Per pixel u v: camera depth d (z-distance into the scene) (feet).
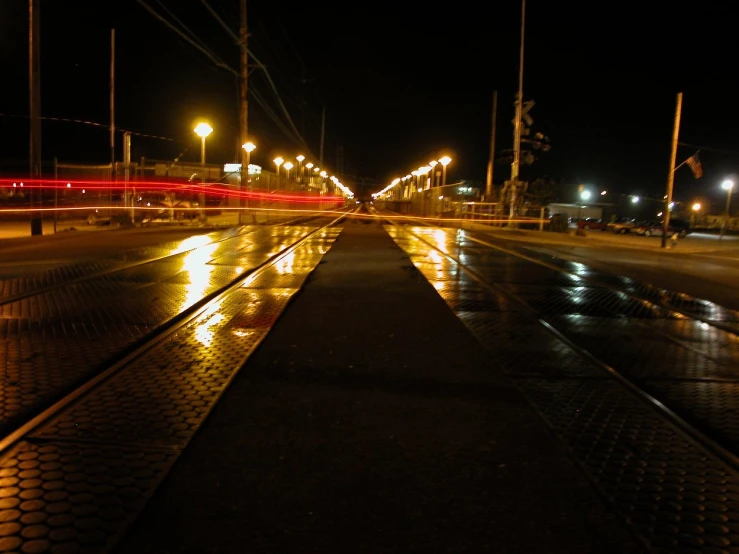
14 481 11.92
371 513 11.20
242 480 12.34
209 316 27.96
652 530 10.91
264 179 181.16
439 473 12.89
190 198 137.39
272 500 11.57
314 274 43.55
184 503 11.38
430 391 18.20
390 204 431.02
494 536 10.57
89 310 28.30
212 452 13.61
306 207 239.30
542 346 24.07
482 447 14.29
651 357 23.32
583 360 22.20
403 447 14.15
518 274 47.50
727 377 20.89
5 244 56.95
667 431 15.61
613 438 15.05
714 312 33.99
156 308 29.07
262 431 14.87
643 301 36.68
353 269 47.11
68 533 10.20
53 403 16.33
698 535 10.78
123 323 25.77
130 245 59.82
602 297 37.50
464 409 16.78
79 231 76.95
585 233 134.31
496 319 29.12
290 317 28.30
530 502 11.78
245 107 108.68
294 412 16.19
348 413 16.22
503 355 22.53
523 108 128.47
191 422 15.12
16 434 14.01
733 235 181.16
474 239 89.51
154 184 135.85
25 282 35.73
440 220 165.48
